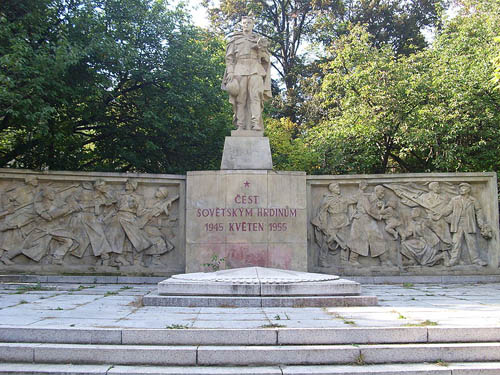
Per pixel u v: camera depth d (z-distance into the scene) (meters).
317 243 12.73
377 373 4.93
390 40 30.50
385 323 6.01
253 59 12.86
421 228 12.50
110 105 17.64
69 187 12.33
